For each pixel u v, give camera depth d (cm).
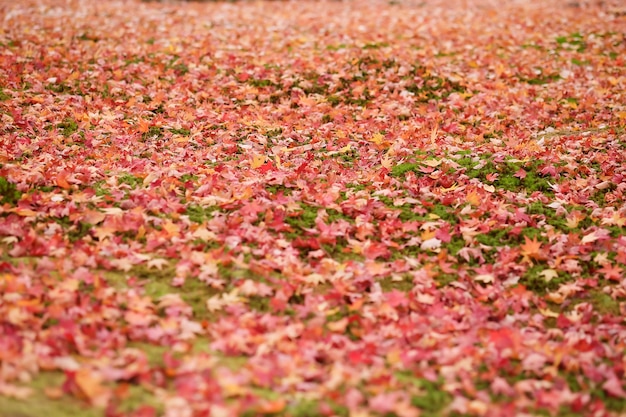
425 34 1224
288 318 454
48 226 531
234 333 427
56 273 476
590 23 1289
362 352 416
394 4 1656
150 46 1100
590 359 427
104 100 858
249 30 1246
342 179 660
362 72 1009
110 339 406
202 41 1144
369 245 543
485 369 414
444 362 415
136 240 528
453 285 511
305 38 1182
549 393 391
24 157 659
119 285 474
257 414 358
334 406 369
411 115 874
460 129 820
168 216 568
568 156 716
